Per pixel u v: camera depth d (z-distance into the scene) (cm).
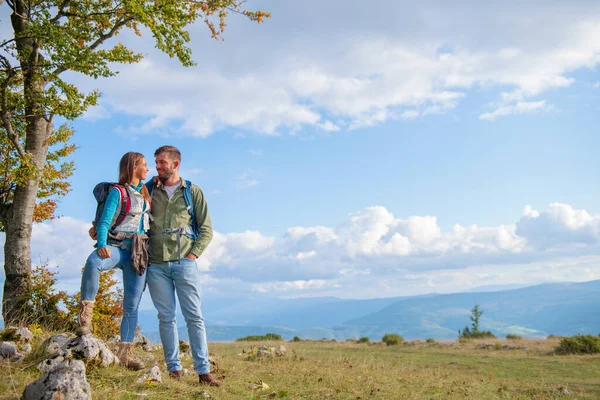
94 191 503
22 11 1200
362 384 682
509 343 2720
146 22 1097
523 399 816
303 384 635
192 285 516
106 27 1211
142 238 499
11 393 394
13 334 618
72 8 1191
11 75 1155
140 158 503
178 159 520
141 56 1211
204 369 521
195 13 1271
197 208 521
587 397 893
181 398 448
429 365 1594
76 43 1142
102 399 406
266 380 642
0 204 1217
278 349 1019
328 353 1596
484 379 1142
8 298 1096
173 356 532
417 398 632
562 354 1978
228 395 489
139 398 432
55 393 363
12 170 1143
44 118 1249
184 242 512
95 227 503
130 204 491
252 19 1288
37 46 1180
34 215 1320
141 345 809
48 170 1247
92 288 495
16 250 1154
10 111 1223
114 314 1076
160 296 520
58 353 498
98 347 518
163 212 513
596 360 1717
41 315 1052
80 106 1182
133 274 528
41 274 1124
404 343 2944
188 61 1194
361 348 2494
